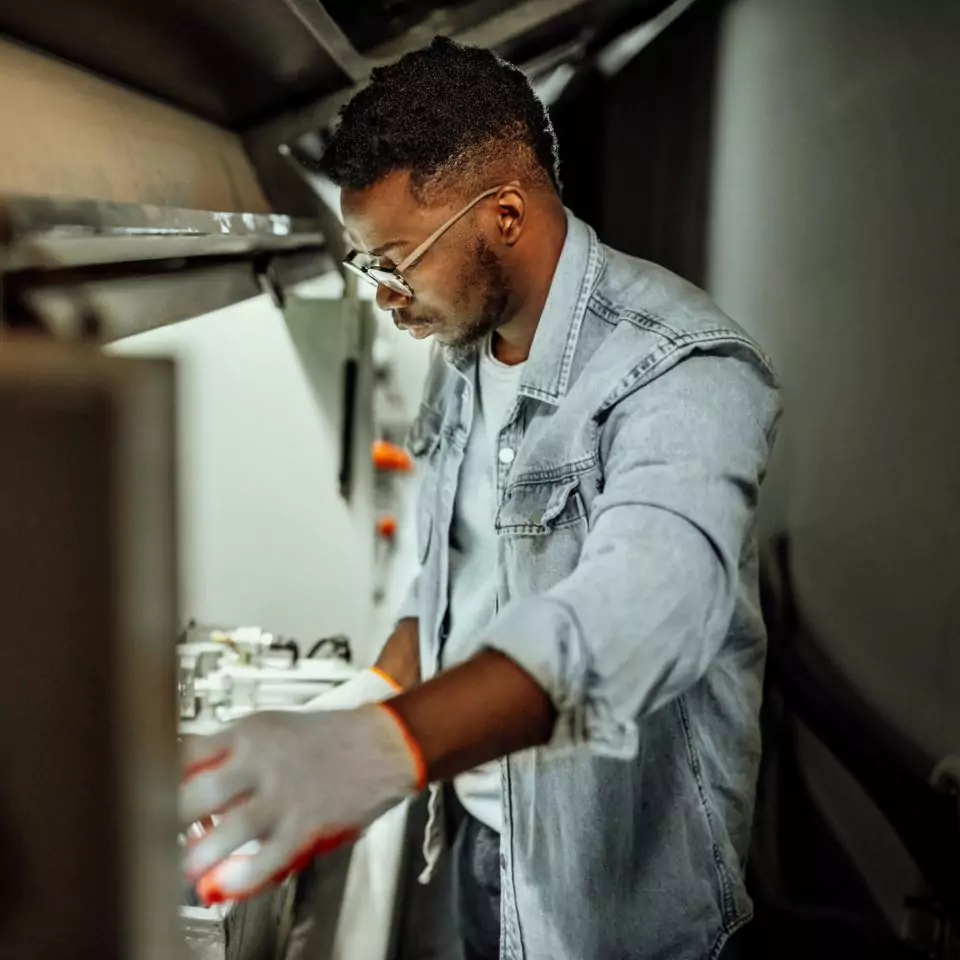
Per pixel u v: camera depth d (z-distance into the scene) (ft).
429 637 4.33
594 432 3.17
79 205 2.07
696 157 6.42
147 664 1.56
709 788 3.67
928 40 4.70
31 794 1.54
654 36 6.26
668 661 2.40
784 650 5.80
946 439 4.68
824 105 5.37
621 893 3.69
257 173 4.47
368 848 4.87
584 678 2.26
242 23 3.33
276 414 6.25
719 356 3.00
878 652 5.16
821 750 5.55
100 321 2.48
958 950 4.76
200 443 6.22
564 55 5.75
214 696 4.65
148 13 2.95
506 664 2.24
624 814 3.58
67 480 1.46
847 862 5.37
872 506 5.17
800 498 5.71
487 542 4.02
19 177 2.30
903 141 4.87
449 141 3.00
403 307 3.38
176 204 3.20
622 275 3.43
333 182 3.16
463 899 4.66
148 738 1.58
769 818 5.81
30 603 1.48
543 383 3.37
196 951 2.90
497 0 4.74
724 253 6.31
